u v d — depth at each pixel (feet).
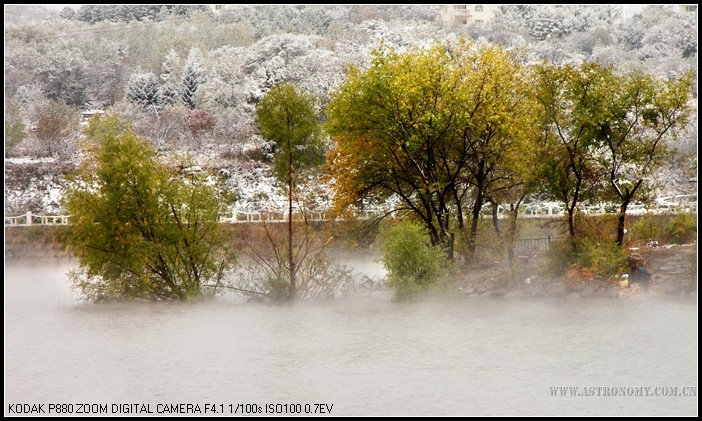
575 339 201.26
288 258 260.62
